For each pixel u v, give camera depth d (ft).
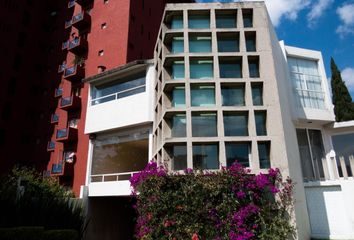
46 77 102.22
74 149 78.89
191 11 41.75
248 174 31.37
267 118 35.45
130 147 58.03
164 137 37.27
